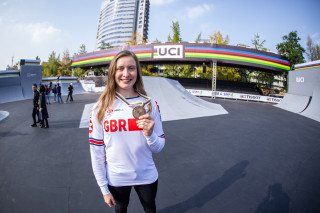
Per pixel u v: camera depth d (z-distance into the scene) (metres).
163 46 18.94
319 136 5.85
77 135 4.84
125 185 1.14
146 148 1.13
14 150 3.79
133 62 1.10
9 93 13.12
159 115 1.25
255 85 29.28
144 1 101.50
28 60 14.48
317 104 10.10
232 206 2.18
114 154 1.09
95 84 23.16
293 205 2.24
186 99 9.74
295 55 29.11
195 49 18.77
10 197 2.23
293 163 3.59
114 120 1.05
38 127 5.61
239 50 18.56
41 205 2.09
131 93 1.19
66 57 40.56
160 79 9.85
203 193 2.44
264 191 2.54
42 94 5.33
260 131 6.10
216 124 6.73
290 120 8.60
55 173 2.86
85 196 2.28
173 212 2.04
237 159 3.68
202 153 3.91
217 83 29.17
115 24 102.50
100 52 21.61
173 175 2.92
